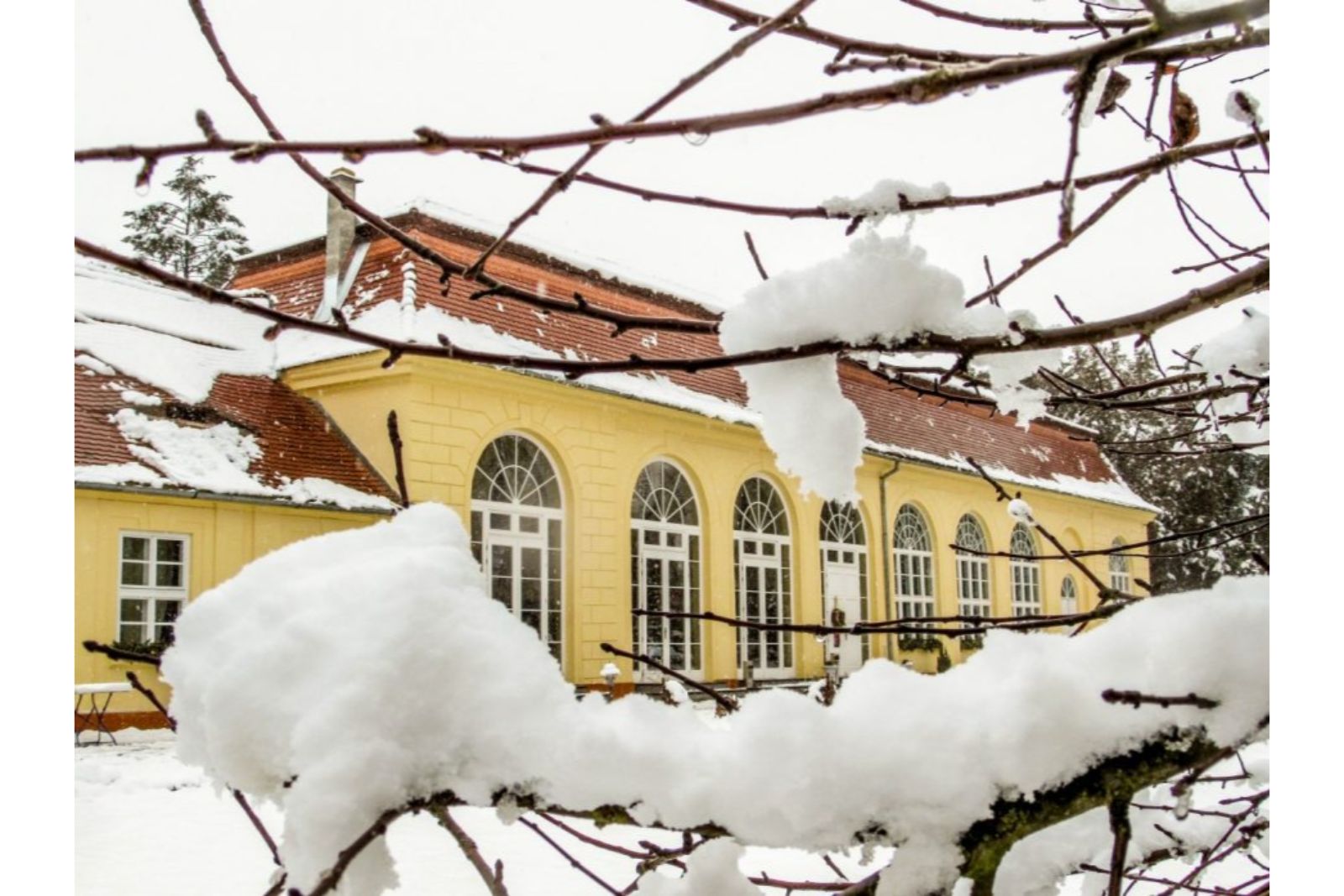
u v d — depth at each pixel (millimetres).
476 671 1220
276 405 15945
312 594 1293
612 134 1312
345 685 1181
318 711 1167
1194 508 28500
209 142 1295
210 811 8695
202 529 13562
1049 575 27156
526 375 16109
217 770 1240
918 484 23766
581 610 16766
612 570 17359
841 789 1177
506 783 1188
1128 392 2340
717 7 1699
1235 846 2031
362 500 14852
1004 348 1486
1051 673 1204
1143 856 2178
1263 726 1172
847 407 1527
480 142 1318
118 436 13547
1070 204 1375
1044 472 27562
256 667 1218
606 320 1760
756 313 1534
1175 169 2168
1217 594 1278
